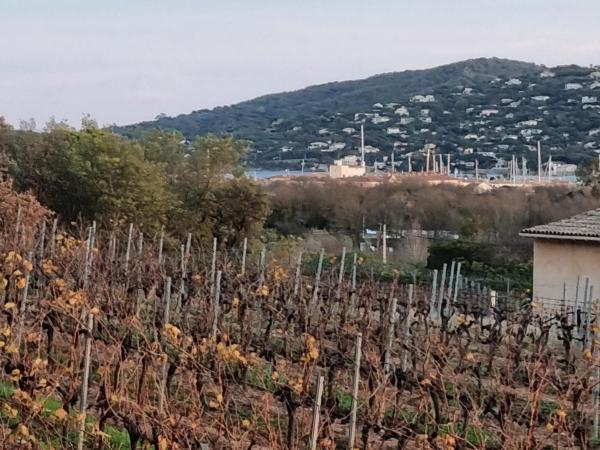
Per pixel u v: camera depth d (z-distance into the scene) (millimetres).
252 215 31109
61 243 16531
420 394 10242
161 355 8656
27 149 28844
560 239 21297
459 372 11961
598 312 17125
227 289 15422
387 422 10023
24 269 12023
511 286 27703
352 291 16844
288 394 8906
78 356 9531
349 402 10500
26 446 7164
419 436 8695
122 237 24188
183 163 31656
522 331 14727
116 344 9156
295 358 12484
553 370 10828
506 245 33625
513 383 11984
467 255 31188
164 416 7637
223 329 12180
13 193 21750
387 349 11477
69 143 28422
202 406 8945
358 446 9055
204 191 30969
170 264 17984
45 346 10367
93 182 27438
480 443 9242
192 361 9133
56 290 11312
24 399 7293
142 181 28016
